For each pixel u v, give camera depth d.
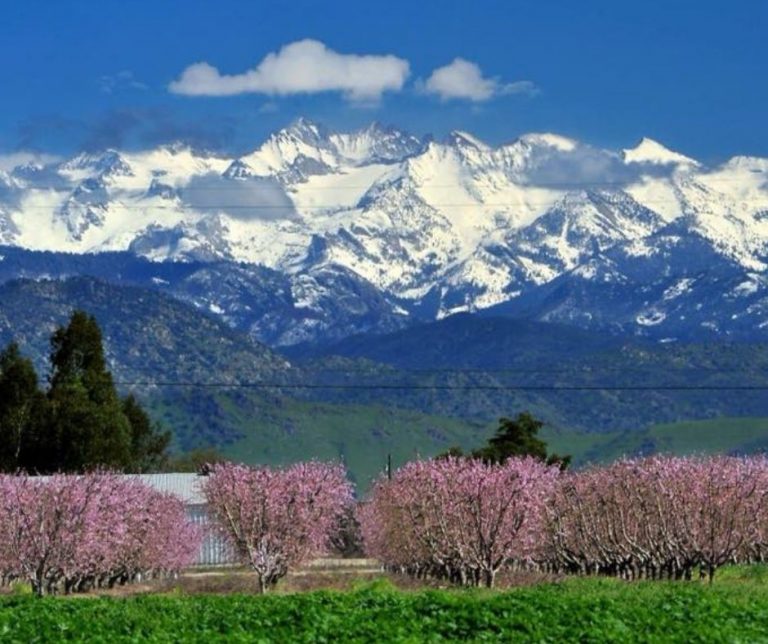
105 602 75.56
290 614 65.38
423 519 113.12
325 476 113.31
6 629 60.91
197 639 56.34
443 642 56.66
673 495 103.44
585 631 57.16
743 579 105.25
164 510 135.00
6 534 104.88
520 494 106.38
